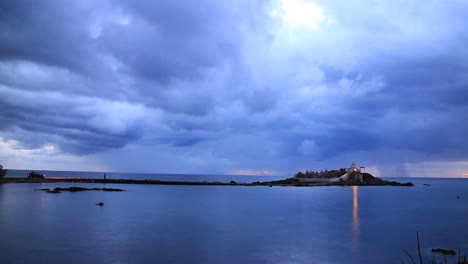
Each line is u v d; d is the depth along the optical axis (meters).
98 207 55.81
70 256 26.39
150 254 27.58
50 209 52.06
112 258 26.19
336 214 53.31
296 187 144.50
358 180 167.50
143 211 52.91
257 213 53.66
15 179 128.62
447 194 111.19
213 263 25.62
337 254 28.48
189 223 42.69
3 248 28.33
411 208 63.44
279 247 30.58
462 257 27.42
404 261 26.64
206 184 154.50
